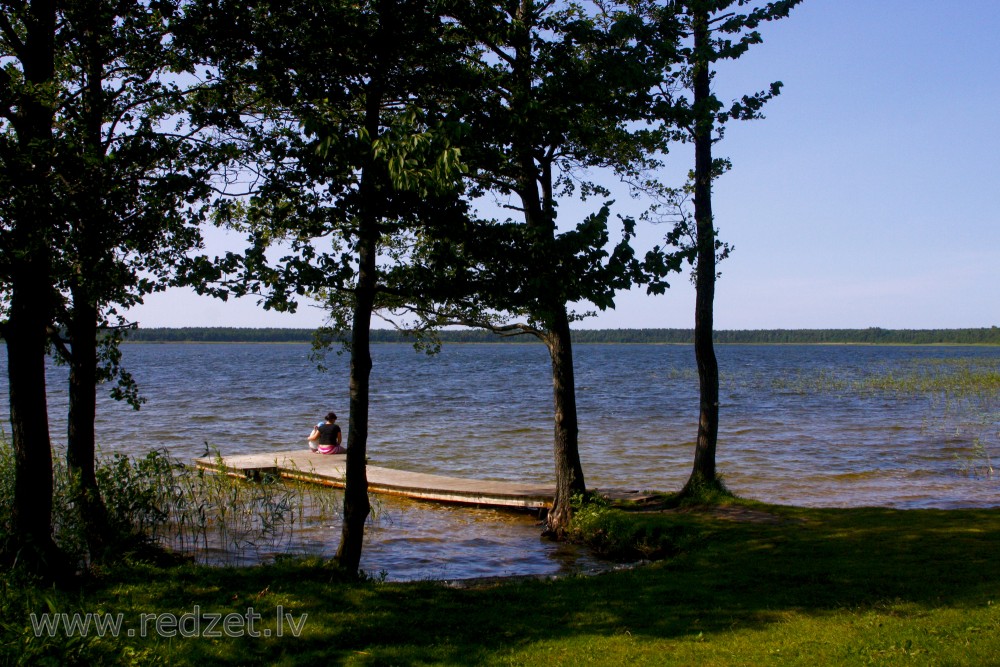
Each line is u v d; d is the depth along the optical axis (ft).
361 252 31.48
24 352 28.09
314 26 29.68
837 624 24.85
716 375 49.62
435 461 78.43
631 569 35.17
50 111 28.40
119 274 26.76
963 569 30.83
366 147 26.48
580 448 86.02
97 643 22.25
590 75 32.07
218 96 30.91
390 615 27.22
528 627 26.27
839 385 182.50
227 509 51.11
